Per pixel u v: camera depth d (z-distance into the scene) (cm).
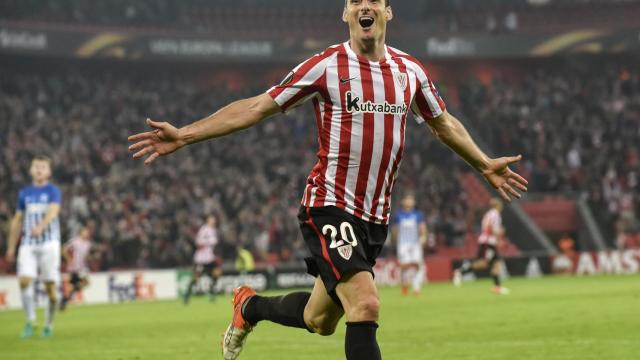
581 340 1332
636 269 4309
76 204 3972
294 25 5938
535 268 4116
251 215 4234
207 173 4606
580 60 5825
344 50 707
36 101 4794
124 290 3197
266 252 4100
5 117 4600
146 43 5081
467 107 5481
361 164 700
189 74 5509
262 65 5588
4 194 4062
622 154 5172
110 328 1906
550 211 4806
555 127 5356
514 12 5953
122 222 3925
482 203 4928
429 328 1638
